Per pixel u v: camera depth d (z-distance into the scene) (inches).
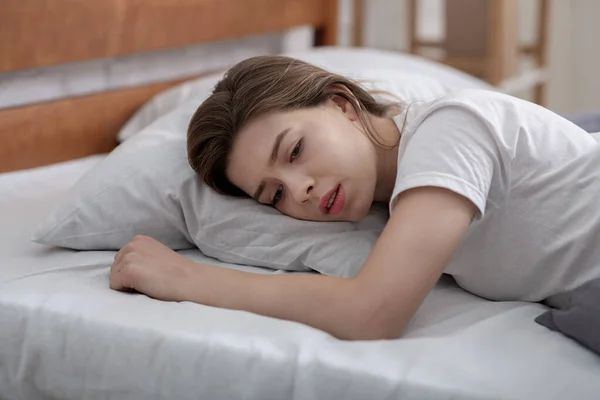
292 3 90.7
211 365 34.8
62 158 69.2
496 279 41.3
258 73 45.4
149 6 74.3
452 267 41.9
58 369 38.7
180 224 48.8
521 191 40.1
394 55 78.5
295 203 43.8
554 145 40.9
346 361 33.0
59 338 38.7
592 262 38.9
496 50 104.4
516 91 114.8
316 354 33.5
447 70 79.7
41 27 65.4
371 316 35.5
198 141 46.0
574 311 35.0
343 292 36.2
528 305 40.4
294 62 46.4
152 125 54.8
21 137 65.5
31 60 65.1
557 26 126.2
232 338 35.2
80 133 70.5
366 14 122.3
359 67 72.3
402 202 37.5
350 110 45.0
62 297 40.7
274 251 45.2
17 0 63.2
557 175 40.1
